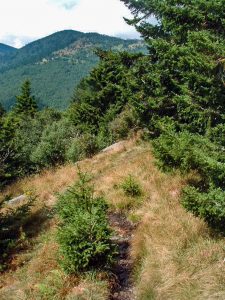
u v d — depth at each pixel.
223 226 9.16
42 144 24.30
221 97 10.24
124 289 9.11
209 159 8.65
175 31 12.12
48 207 15.53
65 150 24.53
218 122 10.59
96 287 8.81
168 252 9.36
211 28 10.84
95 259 9.47
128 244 11.09
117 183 15.80
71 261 9.23
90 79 34.06
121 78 32.00
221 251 8.91
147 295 8.58
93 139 25.86
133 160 18.50
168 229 10.35
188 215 10.62
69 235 9.39
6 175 18.83
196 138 9.79
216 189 8.80
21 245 12.50
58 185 18.80
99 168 19.89
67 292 8.88
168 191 13.11
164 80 17.42
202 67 9.80
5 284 10.52
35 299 9.06
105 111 33.81
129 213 13.10
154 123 18.36
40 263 10.56
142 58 19.31
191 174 13.16
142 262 9.76
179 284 8.44
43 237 12.77
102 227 9.58
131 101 20.14
